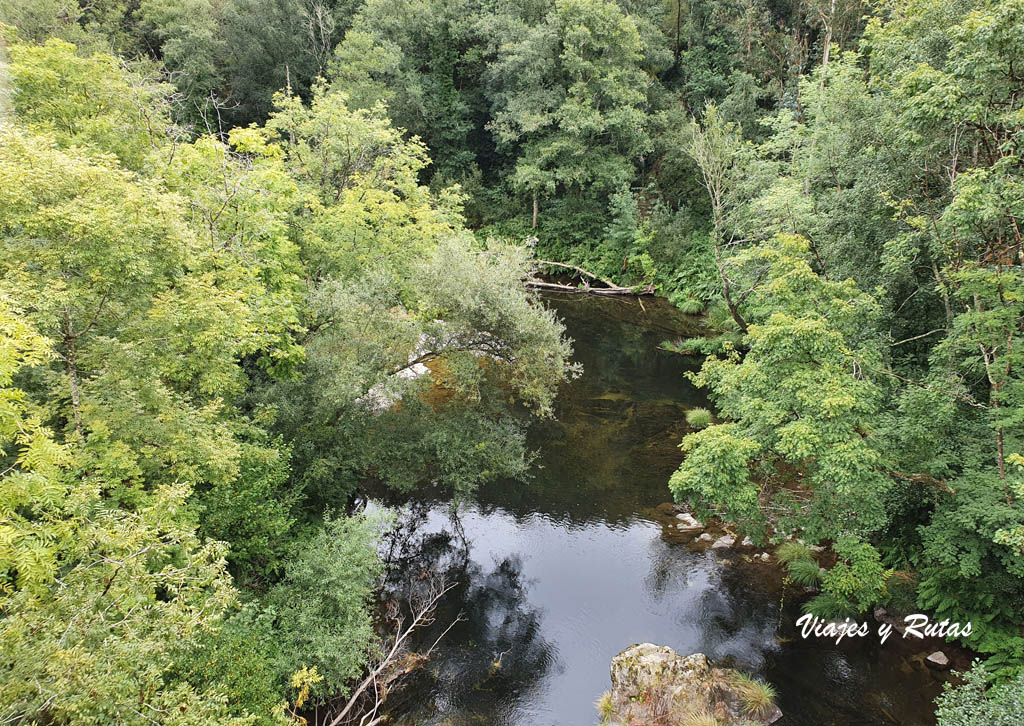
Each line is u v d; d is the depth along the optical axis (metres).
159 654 6.79
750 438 13.01
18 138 8.49
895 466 12.35
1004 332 11.40
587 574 15.78
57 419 10.55
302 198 16.61
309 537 13.12
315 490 14.95
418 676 12.61
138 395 9.77
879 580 12.77
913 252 13.11
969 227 10.88
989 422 11.87
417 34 42.72
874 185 14.90
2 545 5.98
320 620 10.90
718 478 12.33
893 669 12.46
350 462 14.86
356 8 43.84
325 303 14.13
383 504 17.97
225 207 13.11
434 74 43.56
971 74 11.35
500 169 46.53
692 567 15.80
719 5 39.12
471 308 14.05
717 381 18.05
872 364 12.88
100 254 8.60
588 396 25.53
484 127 44.41
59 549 6.96
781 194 21.25
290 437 14.83
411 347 14.41
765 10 37.41
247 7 41.31
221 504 11.67
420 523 17.84
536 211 42.56
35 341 6.74
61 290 8.71
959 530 11.72
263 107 41.44
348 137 19.92
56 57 13.05
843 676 12.40
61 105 12.95
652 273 37.31
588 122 35.56
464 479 15.25
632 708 11.50
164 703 6.49
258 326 12.02
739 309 29.19
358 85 36.66
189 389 12.22
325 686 10.88
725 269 28.23
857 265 15.94
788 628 13.74
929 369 14.96
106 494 9.62
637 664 12.02
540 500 18.88
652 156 42.12
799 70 34.34
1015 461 9.95
